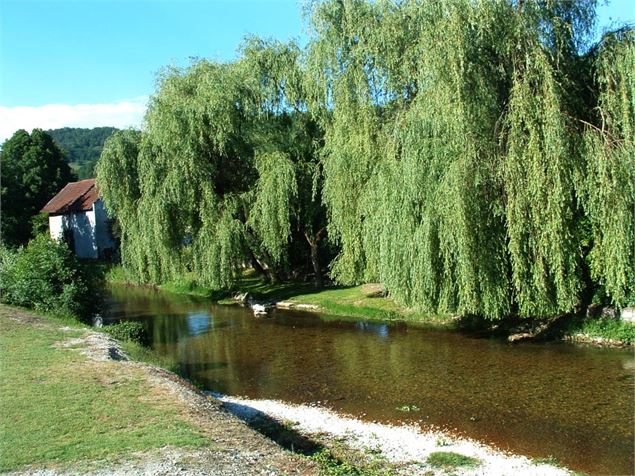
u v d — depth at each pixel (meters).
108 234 54.09
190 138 26.28
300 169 26.92
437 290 17.34
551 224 15.57
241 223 27.05
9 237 52.91
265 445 9.22
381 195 18.23
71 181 68.81
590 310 18.66
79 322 20.83
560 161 15.22
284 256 28.41
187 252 28.47
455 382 14.83
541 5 16.41
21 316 20.12
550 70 15.41
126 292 36.28
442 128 15.95
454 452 10.55
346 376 15.91
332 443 11.14
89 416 9.93
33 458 8.16
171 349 20.06
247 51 27.66
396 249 17.67
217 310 28.19
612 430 11.24
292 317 25.19
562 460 10.05
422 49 16.31
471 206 15.83
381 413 12.85
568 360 16.17
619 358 16.12
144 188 27.11
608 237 15.62
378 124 19.69
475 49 16.09
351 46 20.14
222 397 14.33
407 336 20.39
